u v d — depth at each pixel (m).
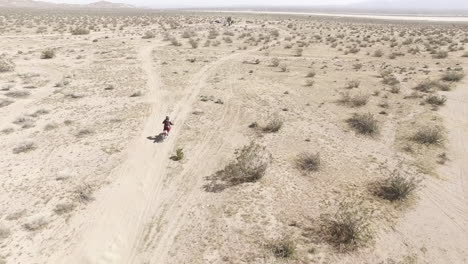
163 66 39.41
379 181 16.45
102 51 47.47
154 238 12.67
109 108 25.78
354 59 46.62
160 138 20.98
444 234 13.12
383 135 21.72
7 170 16.91
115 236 12.75
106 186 15.82
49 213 13.77
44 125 22.47
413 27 98.81
